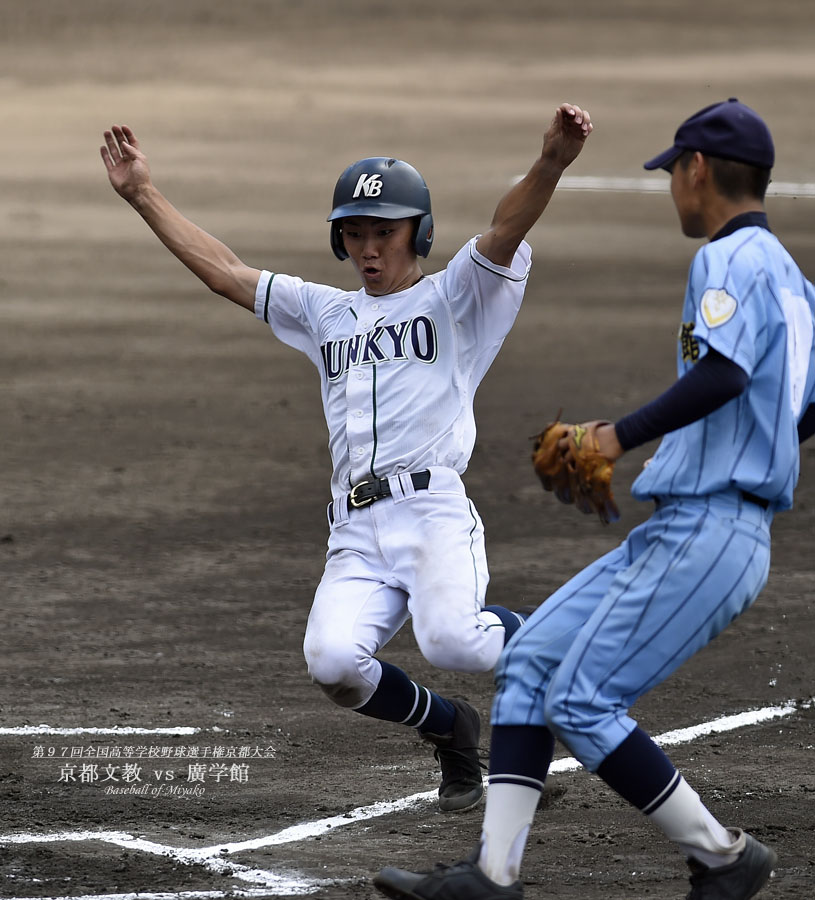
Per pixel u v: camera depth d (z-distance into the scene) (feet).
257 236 285.84
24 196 343.87
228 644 92.02
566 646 49.98
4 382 180.04
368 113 490.08
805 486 135.54
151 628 95.09
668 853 59.57
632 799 49.19
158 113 487.20
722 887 49.37
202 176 370.32
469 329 61.36
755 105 501.97
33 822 62.95
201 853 59.41
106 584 104.88
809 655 89.10
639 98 528.22
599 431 48.37
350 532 60.90
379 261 61.57
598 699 48.57
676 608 48.29
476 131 449.48
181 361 194.80
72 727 76.64
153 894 54.70
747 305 46.98
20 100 510.58
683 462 48.93
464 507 60.54
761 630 94.22
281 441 151.94
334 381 61.87
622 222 318.45
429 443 60.23
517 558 110.52
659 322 220.23
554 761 71.97
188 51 628.28
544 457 49.29
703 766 70.49
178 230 66.23
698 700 81.15
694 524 48.49
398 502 59.77
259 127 459.32
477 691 82.74
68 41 633.61
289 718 78.69
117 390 176.24
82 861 58.23
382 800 66.28
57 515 123.85
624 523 121.19
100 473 138.31
